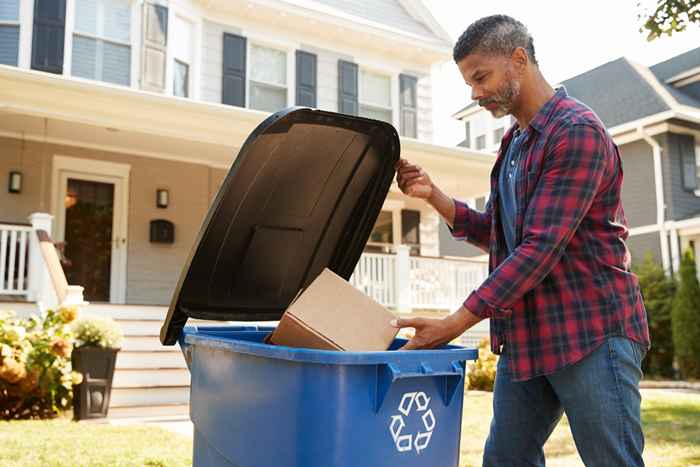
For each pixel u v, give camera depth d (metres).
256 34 11.20
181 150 9.43
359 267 9.49
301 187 2.15
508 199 1.97
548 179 1.74
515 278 1.69
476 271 10.88
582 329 1.75
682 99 16.30
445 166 10.03
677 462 4.07
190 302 2.14
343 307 1.84
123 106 7.52
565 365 1.75
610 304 1.76
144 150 9.41
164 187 9.68
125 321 7.05
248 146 1.80
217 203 1.83
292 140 1.99
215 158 9.93
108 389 5.59
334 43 12.12
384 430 1.58
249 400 1.68
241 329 2.32
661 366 13.21
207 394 1.88
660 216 14.84
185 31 10.32
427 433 1.67
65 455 3.77
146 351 6.80
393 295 9.79
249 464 1.66
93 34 9.11
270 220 2.17
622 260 1.82
